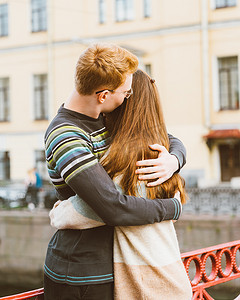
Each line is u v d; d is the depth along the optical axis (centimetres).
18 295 169
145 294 149
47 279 157
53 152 148
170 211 153
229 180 2230
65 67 2397
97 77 147
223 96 2195
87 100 154
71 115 156
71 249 151
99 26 2334
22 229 1213
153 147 157
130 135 157
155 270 150
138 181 154
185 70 2180
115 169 153
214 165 2208
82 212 149
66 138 147
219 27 2144
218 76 2194
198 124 2173
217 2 2147
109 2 2309
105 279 150
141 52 2227
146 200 149
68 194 157
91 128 158
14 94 2555
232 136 2091
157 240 153
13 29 2538
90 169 143
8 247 935
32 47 2488
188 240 933
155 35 2233
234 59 2164
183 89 2189
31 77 2509
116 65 148
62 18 2400
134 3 2266
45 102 2508
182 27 2173
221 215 1298
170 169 159
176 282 153
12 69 2550
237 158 2216
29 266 755
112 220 143
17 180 2545
